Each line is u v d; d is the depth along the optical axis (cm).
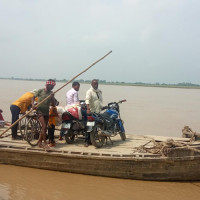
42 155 652
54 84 691
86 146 696
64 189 566
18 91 4309
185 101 3494
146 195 552
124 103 2842
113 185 590
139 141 769
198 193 567
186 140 746
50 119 695
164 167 603
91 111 757
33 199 522
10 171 650
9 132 845
